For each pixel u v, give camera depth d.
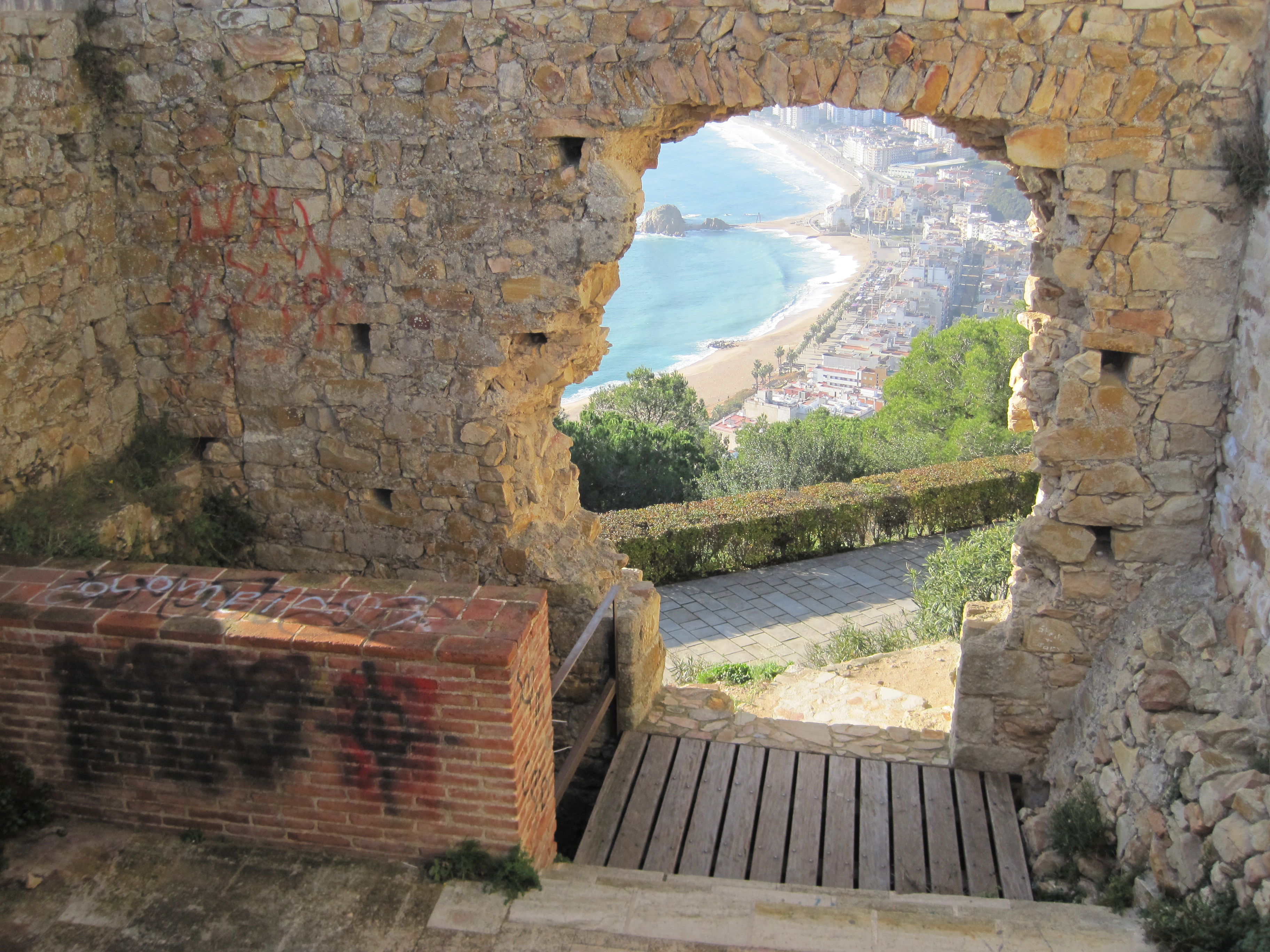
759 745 6.62
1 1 5.21
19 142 5.43
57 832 4.64
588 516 7.16
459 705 4.16
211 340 6.38
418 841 4.47
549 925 4.19
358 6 5.53
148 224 6.20
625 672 6.62
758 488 17.17
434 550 6.57
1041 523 5.73
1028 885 5.33
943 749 6.56
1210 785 4.31
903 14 5.02
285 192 5.96
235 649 4.25
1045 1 4.88
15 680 4.51
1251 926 3.84
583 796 6.92
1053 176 5.29
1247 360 4.96
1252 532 4.86
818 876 5.52
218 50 5.76
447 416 6.21
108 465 6.30
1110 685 5.54
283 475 6.60
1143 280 5.19
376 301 6.07
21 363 5.59
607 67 5.37
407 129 5.70
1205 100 4.88
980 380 19.06
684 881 4.82
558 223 5.69
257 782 4.50
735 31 5.20
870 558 14.08
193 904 4.27
